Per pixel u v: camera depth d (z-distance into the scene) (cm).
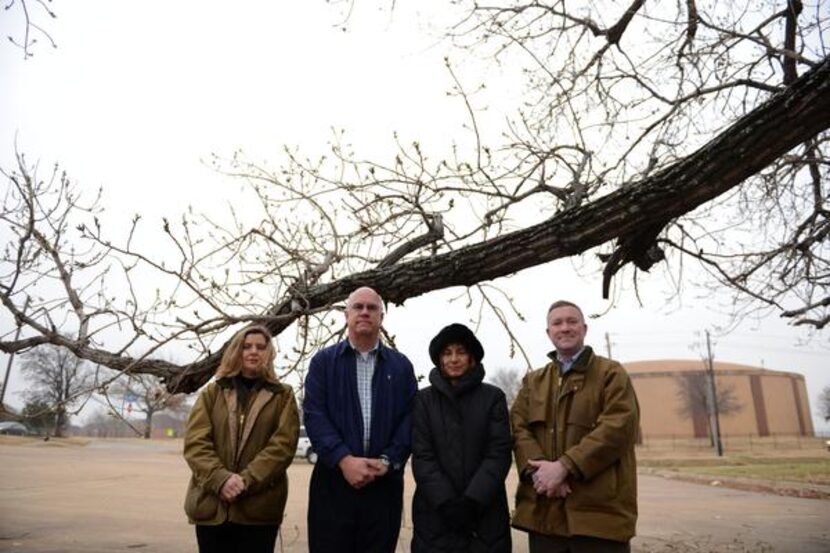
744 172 362
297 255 483
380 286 455
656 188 381
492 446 359
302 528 920
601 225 394
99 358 434
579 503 343
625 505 346
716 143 365
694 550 744
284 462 363
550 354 397
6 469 1645
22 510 941
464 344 379
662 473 2509
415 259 458
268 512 358
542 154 565
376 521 357
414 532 357
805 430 7212
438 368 384
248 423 371
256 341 388
